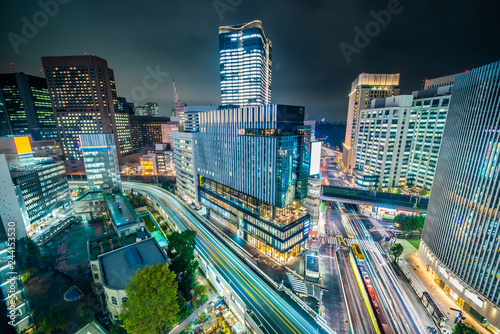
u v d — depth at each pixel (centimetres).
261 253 8156
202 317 5247
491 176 4956
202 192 11938
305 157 8150
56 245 9312
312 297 6056
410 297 6056
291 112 7669
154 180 18250
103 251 6316
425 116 13038
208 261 7144
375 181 14338
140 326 3966
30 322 5072
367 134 15112
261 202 8156
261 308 5503
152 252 6125
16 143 10581
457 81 6375
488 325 5034
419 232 9538
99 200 11731
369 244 8800
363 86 18662
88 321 5131
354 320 5328
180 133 13112
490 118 5069
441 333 4997
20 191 9331
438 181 6900
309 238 9156
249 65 17962
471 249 5388
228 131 9262
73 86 19588
